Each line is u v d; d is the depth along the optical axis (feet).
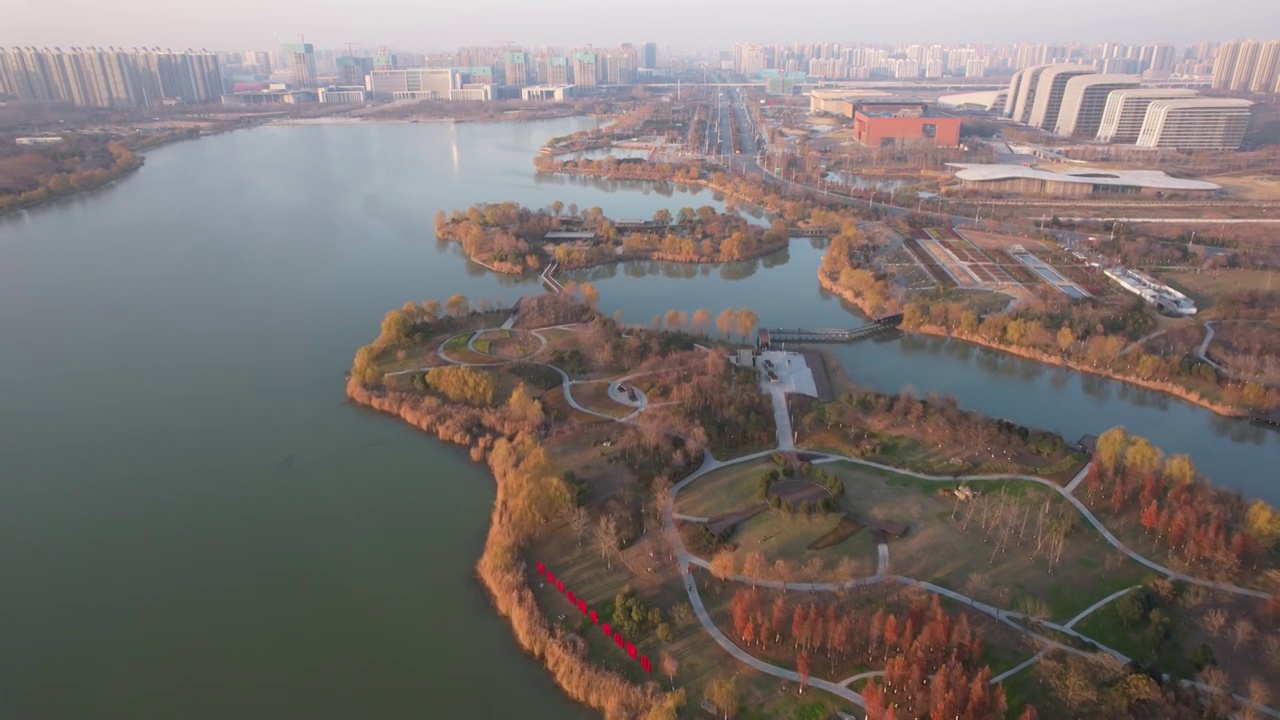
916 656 424.87
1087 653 437.17
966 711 386.11
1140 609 458.50
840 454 652.48
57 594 526.57
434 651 475.31
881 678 428.97
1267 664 431.84
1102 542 540.11
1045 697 411.95
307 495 630.33
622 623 466.29
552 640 460.96
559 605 492.54
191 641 485.56
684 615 469.57
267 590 527.81
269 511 611.88
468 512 607.37
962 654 432.25
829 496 581.94
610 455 650.84
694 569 519.19
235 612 508.94
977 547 535.19
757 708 414.21
